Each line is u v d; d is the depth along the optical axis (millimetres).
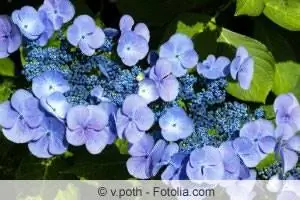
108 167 911
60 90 815
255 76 953
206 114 841
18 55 912
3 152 963
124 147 886
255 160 815
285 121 847
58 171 924
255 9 913
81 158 909
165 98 819
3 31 838
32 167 927
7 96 899
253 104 937
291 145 834
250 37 1051
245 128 820
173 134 811
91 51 831
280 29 1055
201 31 983
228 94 926
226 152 808
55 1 843
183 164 811
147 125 802
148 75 827
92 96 818
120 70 832
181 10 1041
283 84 1021
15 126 815
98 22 963
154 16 1040
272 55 994
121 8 1043
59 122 801
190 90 842
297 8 951
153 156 808
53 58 835
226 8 1042
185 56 846
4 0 1094
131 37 822
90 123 798
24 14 828
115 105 814
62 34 855
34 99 807
